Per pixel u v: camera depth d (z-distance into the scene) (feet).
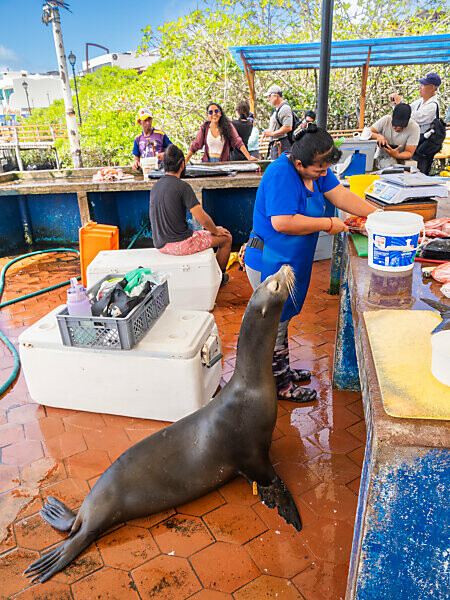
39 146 59.62
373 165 19.43
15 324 15.53
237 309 15.98
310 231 8.98
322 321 14.76
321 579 6.79
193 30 45.62
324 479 8.68
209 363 10.19
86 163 56.90
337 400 11.00
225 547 7.39
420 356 5.04
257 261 9.80
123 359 9.94
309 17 46.50
